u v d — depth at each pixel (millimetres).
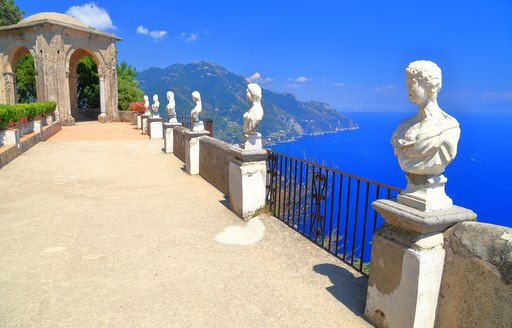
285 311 3236
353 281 3738
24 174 8680
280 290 3584
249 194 5602
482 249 2326
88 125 23344
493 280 2248
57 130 18641
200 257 4309
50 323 2992
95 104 32938
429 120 2529
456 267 2520
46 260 4160
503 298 2184
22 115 12781
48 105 18125
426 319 2660
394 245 2773
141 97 33000
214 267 4059
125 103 31250
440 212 2600
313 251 4430
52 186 7605
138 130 20344
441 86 2547
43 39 22031
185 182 8172
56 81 22516
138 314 3148
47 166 9719
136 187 7664
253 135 5664
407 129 2670
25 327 2928
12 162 10055
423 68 2475
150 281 3723
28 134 13492
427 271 2578
